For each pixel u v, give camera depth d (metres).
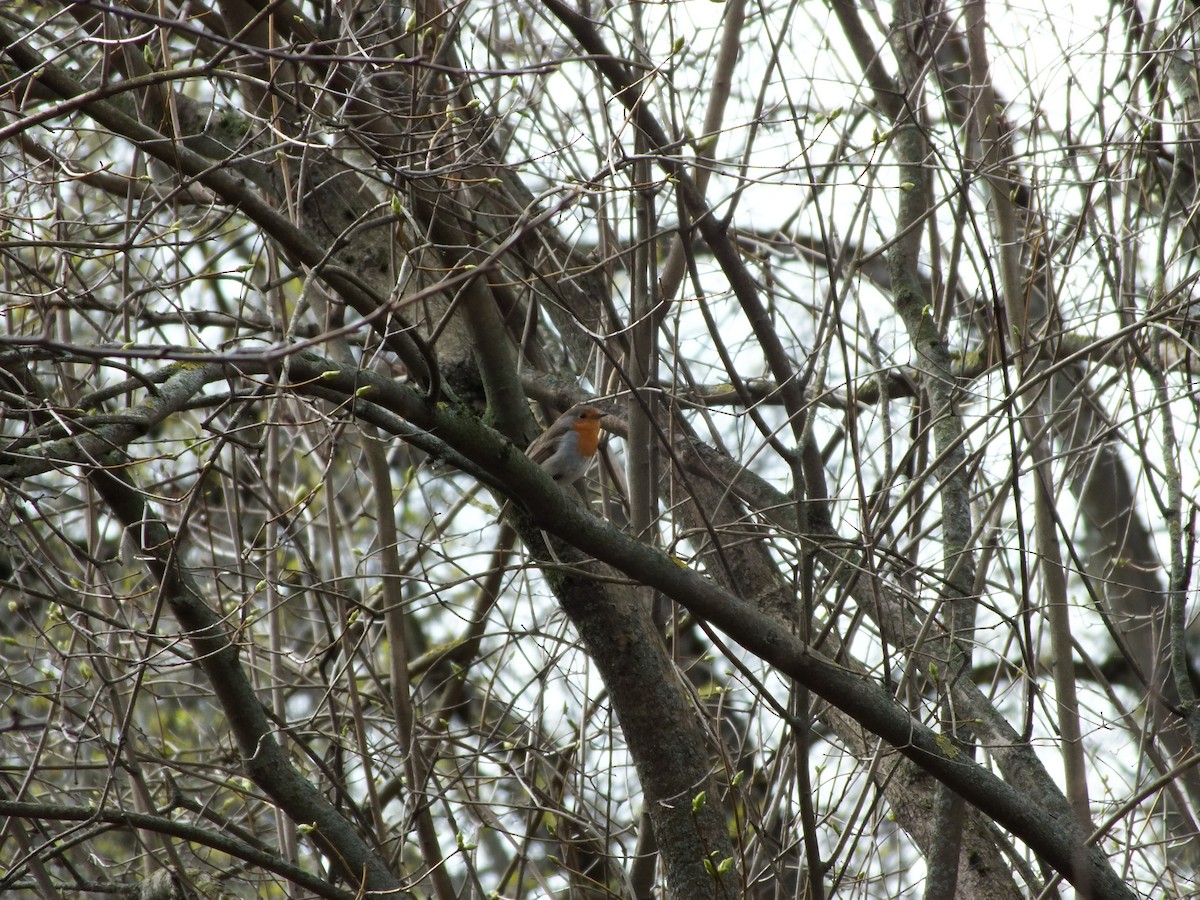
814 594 10.61
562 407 12.30
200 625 9.23
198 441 7.44
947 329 11.14
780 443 8.76
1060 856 8.65
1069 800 9.16
